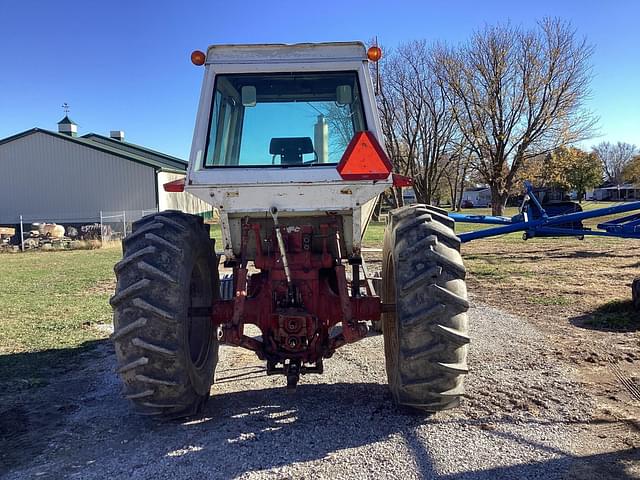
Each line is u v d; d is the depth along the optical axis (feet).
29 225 91.86
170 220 13.53
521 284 33.37
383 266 15.55
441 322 11.94
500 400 14.49
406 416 13.52
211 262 15.55
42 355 20.30
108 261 59.41
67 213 111.65
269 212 13.21
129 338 12.16
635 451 11.52
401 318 12.14
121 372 12.22
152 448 12.10
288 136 14.12
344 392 15.51
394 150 129.18
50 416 14.29
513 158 127.65
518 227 41.93
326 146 14.10
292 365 13.46
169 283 12.36
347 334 13.29
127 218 110.42
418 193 135.64
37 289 37.55
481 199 262.88
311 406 14.42
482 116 125.80
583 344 19.80
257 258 13.93
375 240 64.75
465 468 10.87
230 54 13.80
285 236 13.85
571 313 24.97
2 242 84.74
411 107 128.88
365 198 12.96
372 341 21.33
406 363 12.17
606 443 11.91
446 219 13.37
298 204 13.07
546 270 39.29
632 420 13.12
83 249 81.25
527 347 19.62
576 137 123.75
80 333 23.82
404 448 11.76
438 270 11.98
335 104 14.12
